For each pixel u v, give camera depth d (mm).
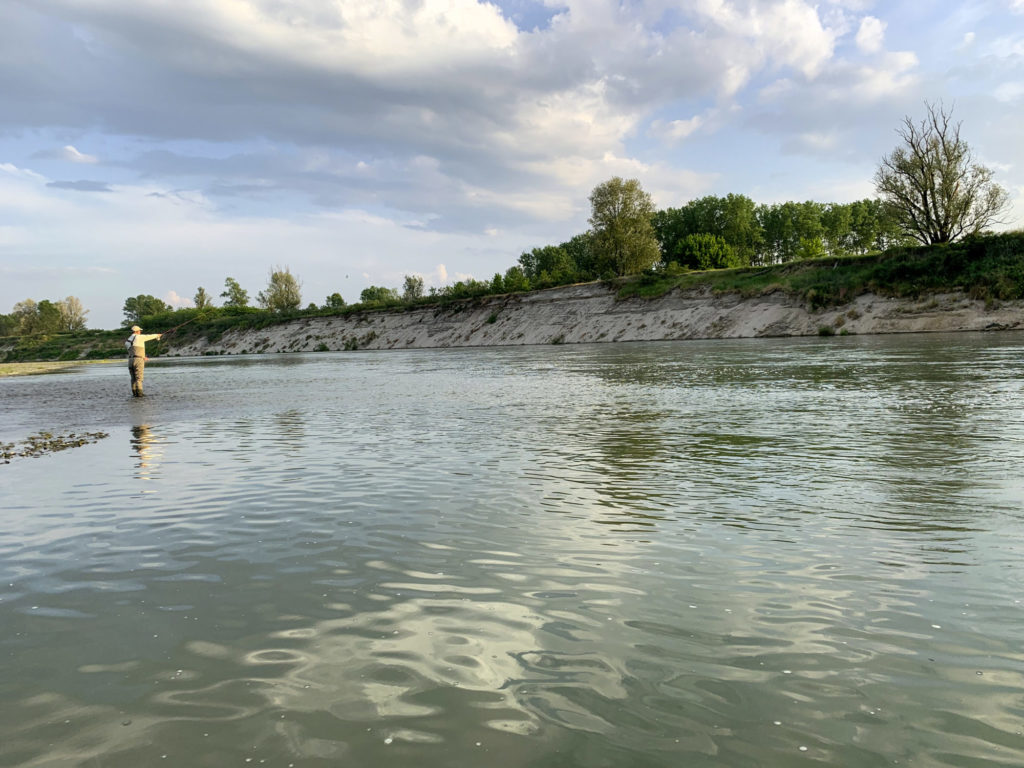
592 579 4750
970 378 16953
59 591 4887
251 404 19219
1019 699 3125
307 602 4512
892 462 8094
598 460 9000
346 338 96625
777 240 123312
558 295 83688
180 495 7910
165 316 129625
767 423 11641
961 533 5414
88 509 7414
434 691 3332
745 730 2936
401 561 5266
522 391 19797
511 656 3668
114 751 2895
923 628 3836
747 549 5262
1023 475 7148
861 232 115500
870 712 3057
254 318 115500
